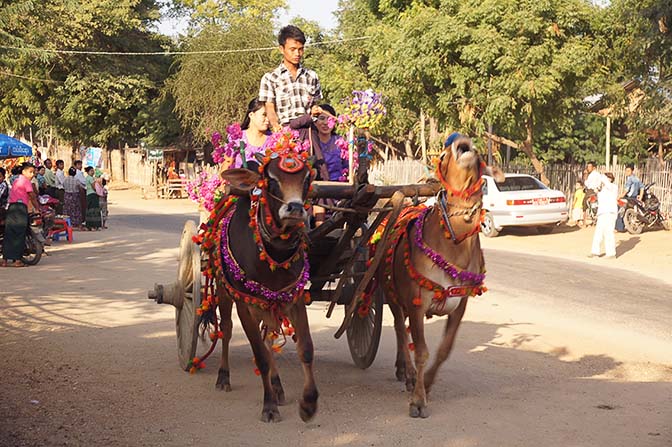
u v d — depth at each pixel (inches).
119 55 1756.9
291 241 230.5
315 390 238.1
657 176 941.2
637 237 823.7
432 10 939.3
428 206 262.8
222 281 253.3
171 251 693.9
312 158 226.1
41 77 1707.7
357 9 1443.2
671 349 352.8
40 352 331.6
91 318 406.0
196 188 316.8
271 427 238.2
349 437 229.0
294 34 297.9
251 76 1444.4
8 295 470.6
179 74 1528.1
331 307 288.7
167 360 321.7
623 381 296.2
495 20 892.0
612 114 1013.8
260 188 225.0
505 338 370.3
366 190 244.5
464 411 254.4
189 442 223.9
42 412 250.1
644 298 483.8
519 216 821.9
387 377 300.0
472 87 909.2
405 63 927.7
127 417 246.2
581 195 932.0
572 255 698.8
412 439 227.1
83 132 1836.9
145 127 1734.7
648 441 225.9
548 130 1368.1
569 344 359.3
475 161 238.2
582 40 906.7
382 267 275.3
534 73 875.4
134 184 1804.9
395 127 1337.4
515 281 546.0
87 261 627.2
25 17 1462.8
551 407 259.3
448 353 261.0
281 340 365.7
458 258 246.2
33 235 601.6
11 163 1186.0
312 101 303.4
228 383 280.7
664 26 802.8
